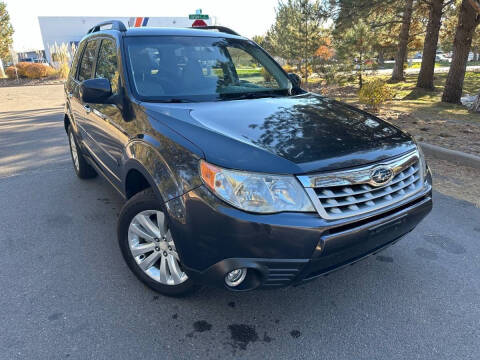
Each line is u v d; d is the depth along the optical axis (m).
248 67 3.72
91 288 2.81
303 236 2.01
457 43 12.83
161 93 3.05
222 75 3.46
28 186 4.89
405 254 3.38
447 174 5.37
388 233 2.34
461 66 12.91
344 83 17.11
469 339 2.40
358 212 2.16
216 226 2.04
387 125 2.85
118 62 3.25
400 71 21.48
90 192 4.68
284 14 24.30
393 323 2.53
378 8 15.77
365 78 17.36
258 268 2.05
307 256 2.04
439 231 3.78
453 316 2.60
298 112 2.81
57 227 3.76
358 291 2.86
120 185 3.20
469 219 4.03
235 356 2.23
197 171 2.13
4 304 2.62
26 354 2.19
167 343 2.31
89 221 3.90
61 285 2.84
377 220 2.24
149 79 3.12
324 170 2.09
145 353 2.23
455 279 3.02
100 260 3.18
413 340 2.38
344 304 2.71
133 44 3.34
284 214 2.01
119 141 3.01
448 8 18.22
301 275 2.12
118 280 2.91
